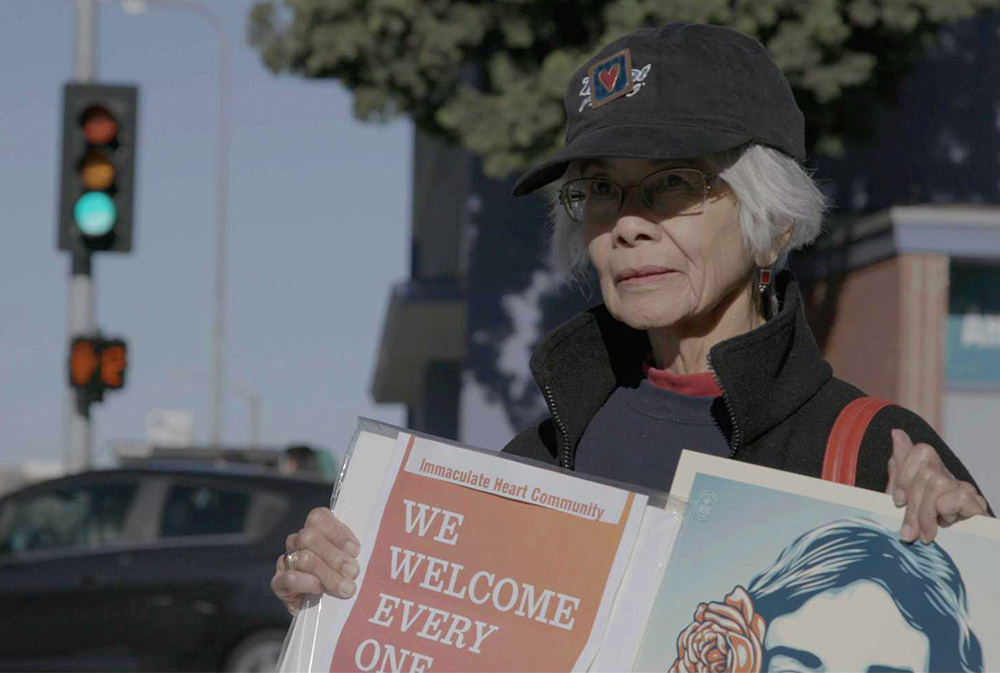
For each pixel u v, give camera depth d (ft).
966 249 35.99
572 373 7.75
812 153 39.88
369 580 6.93
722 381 6.93
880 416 6.87
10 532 30.45
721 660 6.45
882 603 6.27
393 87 37.29
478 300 44.73
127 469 30.99
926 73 42.70
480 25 36.17
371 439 7.16
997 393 37.81
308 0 36.63
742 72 7.22
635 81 7.26
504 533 6.84
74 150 30.89
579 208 7.50
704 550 6.59
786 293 7.29
